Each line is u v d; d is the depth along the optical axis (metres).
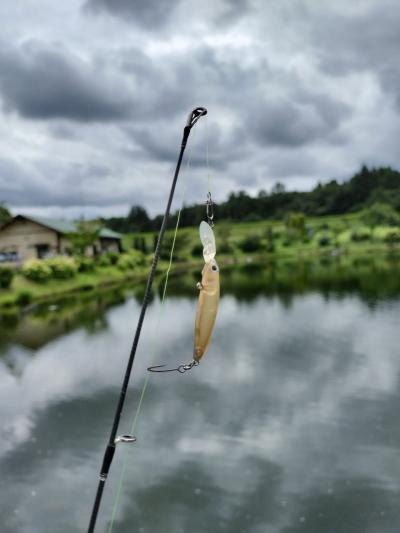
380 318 18.50
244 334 16.91
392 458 7.89
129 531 6.35
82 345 16.61
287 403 10.37
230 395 10.98
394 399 10.27
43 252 46.16
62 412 10.37
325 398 10.55
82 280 37.16
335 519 6.43
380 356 13.46
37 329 19.84
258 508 6.73
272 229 104.50
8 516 6.72
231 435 8.96
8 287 29.97
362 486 7.16
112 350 15.75
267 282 33.78
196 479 7.50
